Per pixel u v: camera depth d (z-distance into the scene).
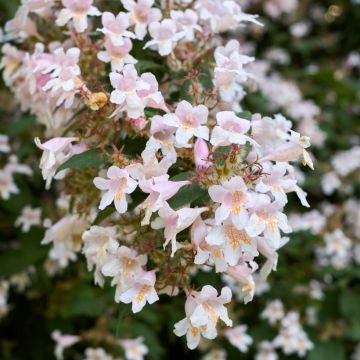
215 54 0.27
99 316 0.40
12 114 0.47
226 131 0.23
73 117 0.27
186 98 0.26
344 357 0.45
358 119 0.60
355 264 0.50
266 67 0.55
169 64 0.28
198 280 0.30
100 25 0.30
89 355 0.39
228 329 0.38
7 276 0.41
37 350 0.44
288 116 0.52
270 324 0.45
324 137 0.54
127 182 0.23
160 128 0.24
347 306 0.45
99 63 0.28
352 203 0.50
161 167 0.23
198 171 0.23
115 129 0.26
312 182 0.51
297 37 0.66
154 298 0.24
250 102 0.47
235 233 0.22
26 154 0.42
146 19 0.28
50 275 0.41
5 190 0.38
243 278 0.25
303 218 0.46
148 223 0.23
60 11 0.28
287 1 0.63
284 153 0.25
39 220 0.39
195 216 0.23
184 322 0.24
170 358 0.47
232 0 0.31
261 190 0.23
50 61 0.27
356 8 0.67
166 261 0.24
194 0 0.30
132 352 0.38
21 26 0.30
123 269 0.24
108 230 0.25
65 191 0.29
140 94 0.25
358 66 0.67
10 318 0.46
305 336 0.44
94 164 0.25
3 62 0.32
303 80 0.61
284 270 0.45
